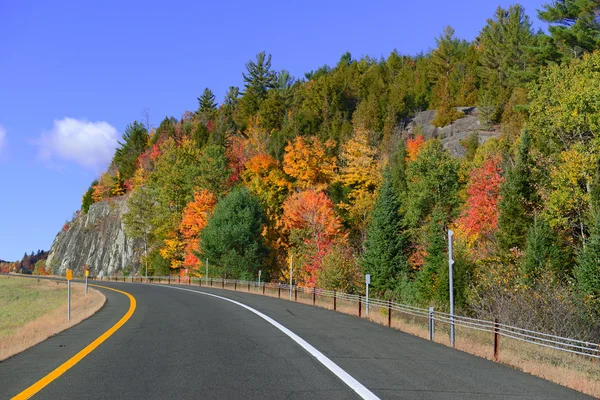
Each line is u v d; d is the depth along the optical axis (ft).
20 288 239.91
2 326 96.68
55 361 41.98
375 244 190.49
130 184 458.91
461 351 49.03
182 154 347.15
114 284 237.04
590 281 99.81
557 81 143.23
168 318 78.69
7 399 28.99
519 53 347.77
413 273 188.85
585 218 127.95
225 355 43.47
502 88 338.95
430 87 427.74
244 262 220.84
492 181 168.14
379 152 312.71
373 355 43.93
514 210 142.82
